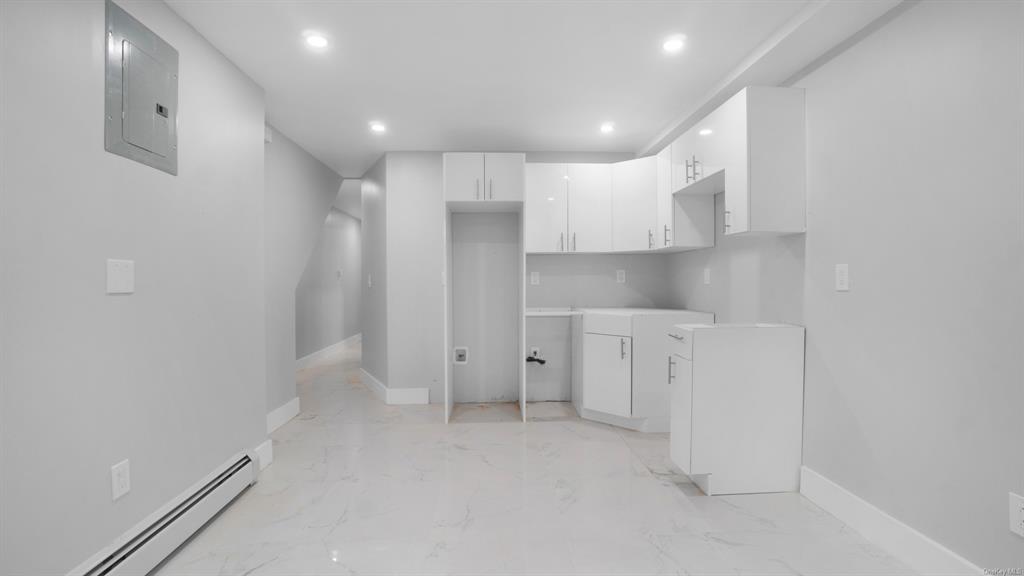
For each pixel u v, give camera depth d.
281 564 1.74
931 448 1.66
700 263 3.48
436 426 3.47
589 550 1.83
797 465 2.37
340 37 2.20
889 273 1.83
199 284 2.11
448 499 2.28
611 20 2.07
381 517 2.10
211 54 2.24
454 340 4.12
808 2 1.91
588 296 4.16
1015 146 1.39
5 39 1.25
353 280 8.34
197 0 1.88
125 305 1.66
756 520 2.07
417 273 4.14
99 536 1.53
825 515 2.12
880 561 1.76
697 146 2.79
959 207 1.56
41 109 1.34
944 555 1.60
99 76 1.54
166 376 1.87
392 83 2.72
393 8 1.97
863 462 1.96
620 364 3.37
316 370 5.76
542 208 3.70
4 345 1.25
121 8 1.64
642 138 3.76
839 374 2.10
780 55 2.22
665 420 3.33
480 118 3.30
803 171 2.30
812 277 2.26
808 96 2.29
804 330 2.33
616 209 3.68
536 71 2.58
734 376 2.31
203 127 2.16
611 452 2.93
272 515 2.12
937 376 1.64
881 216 1.87
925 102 1.68
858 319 1.99
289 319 3.70
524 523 2.04
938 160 1.63
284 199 3.65
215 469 2.21
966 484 1.54
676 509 2.18
